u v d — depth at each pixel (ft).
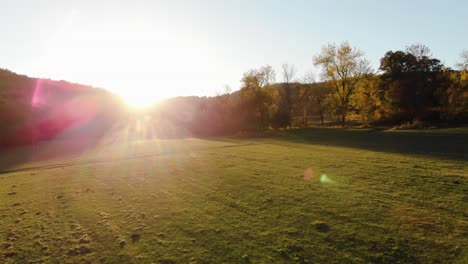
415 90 182.29
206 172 55.01
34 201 39.91
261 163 62.49
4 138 156.15
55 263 21.04
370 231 22.89
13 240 25.77
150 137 210.79
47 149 145.48
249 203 32.71
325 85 201.26
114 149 130.72
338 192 34.91
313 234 23.09
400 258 18.56
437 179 38.06
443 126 138.00
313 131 171.12
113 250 22.61
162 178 51.80
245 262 19.31
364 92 188.85
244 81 226.38
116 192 42.75
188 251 21.54
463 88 155.84
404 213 26.40
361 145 93.35
